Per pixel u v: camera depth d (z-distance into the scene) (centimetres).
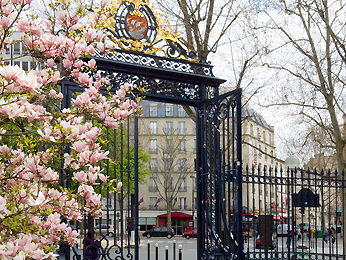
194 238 4500
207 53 1603
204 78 905
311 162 2720
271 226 916
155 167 5981
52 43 471
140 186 6050
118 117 495
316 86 1775
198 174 913
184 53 904
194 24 1603
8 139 630
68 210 437
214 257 841
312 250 1828
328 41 1784
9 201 388
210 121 891
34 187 415
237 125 793
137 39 846
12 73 321
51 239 408
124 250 2044
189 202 5994
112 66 820
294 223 1180
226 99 837
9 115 325
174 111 6072
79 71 551
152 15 866
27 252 339
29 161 392
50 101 721
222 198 841
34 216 387
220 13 1666
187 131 6025
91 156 441
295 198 950
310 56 1786
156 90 872
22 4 428
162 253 2634
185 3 1608
